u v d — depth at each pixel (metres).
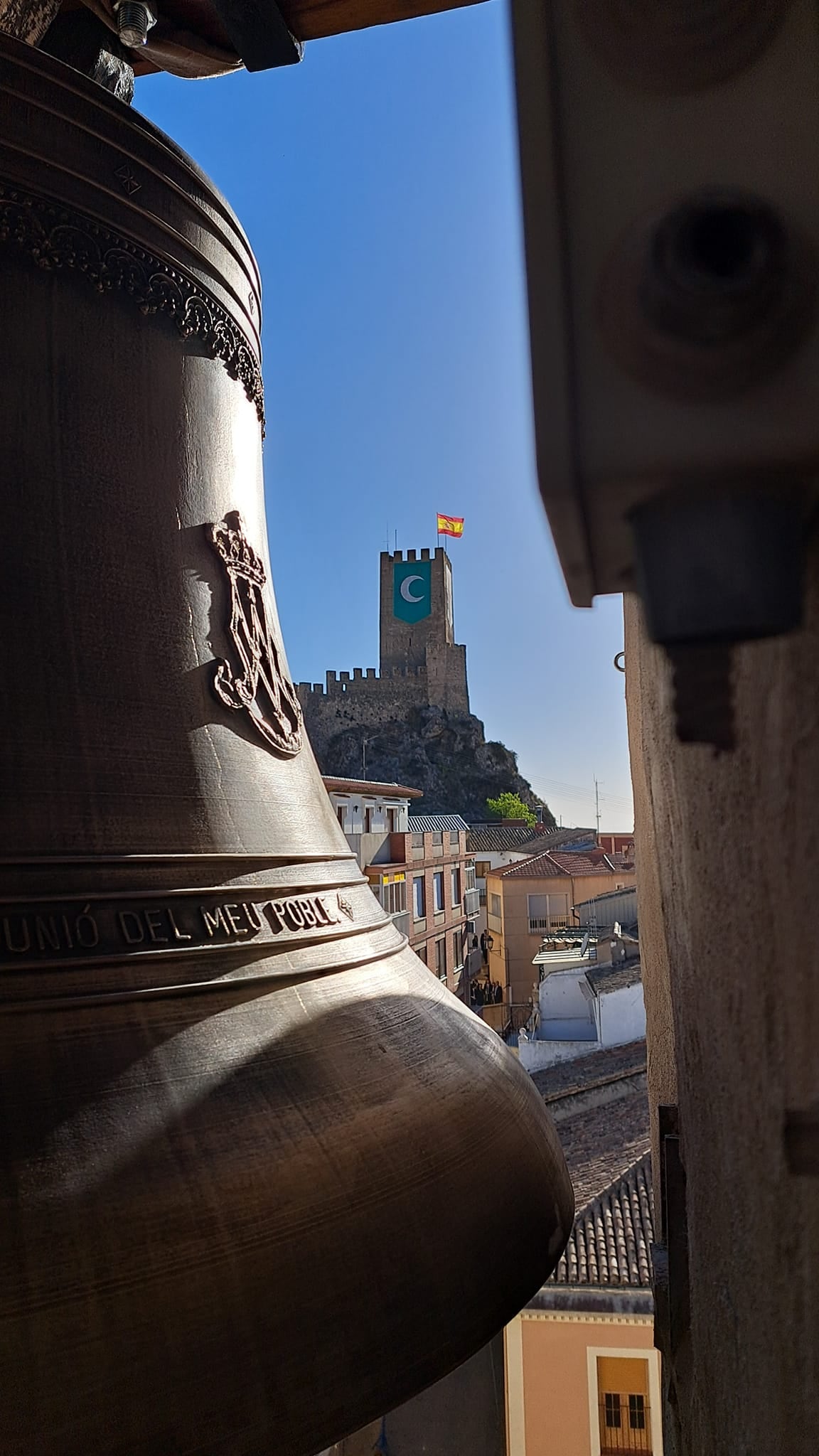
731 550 0.62
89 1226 1.30
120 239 2.15
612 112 0.67
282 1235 1.42
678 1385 2.07
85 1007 1.54
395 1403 1.43
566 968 21.66
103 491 2.04
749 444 0.60
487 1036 2.25
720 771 1.02
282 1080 1.61
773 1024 0.85
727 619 0.62
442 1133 1.74
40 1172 1.33
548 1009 18.30
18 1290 1.24
